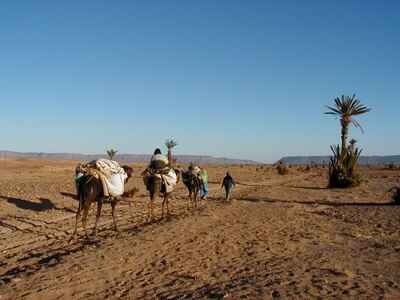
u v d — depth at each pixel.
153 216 19.48
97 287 8.98
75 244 13.50
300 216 19.12
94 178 14.17
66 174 55.91
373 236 14.60
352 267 10.34
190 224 16.20
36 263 11.20
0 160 86.56
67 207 22.06
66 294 8.52
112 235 14.72
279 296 8.00
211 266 10.58
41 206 22.08
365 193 33.34
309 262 10.84
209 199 27.81
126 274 9.90
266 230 15.41
